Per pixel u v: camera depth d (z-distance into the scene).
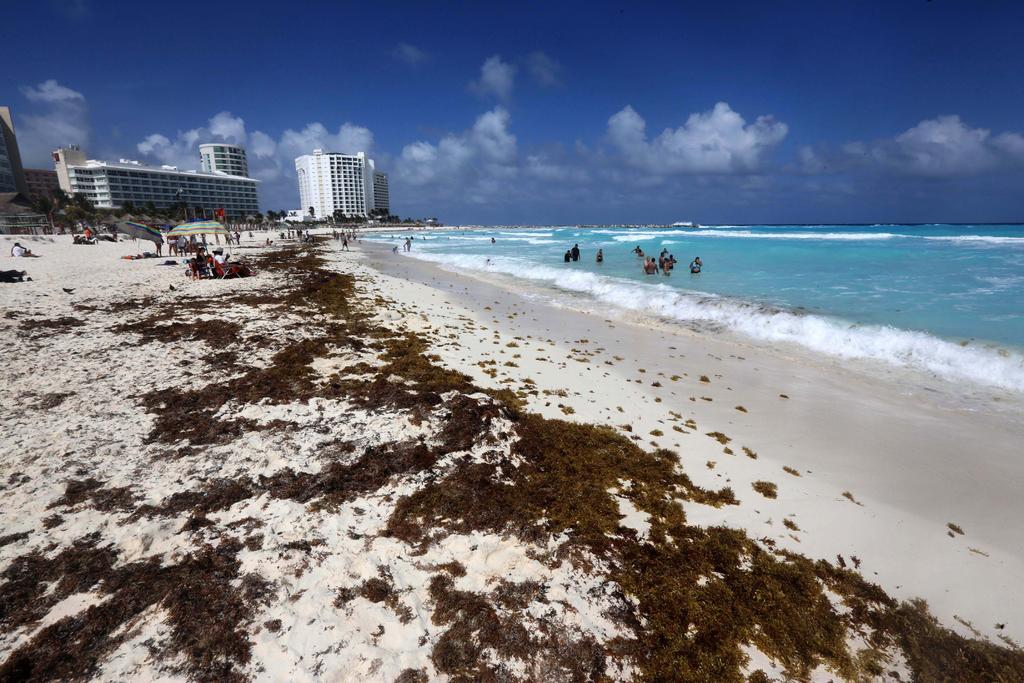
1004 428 7.96
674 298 17.53
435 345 11.53
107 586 3.94
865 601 4.46
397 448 6.42
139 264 25.20
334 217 176.00
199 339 10.97
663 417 8.30
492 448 6.55
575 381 9.79
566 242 56.50
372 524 4.95
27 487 5.20
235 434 6.65
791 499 5.97
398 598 4.07
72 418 6.92
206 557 4.32
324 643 3.60
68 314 12.65
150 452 6.11
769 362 11.47
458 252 45.97
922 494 6.19
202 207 129.25
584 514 5.34
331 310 14.91
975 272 20.06
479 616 3.94
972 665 3.86
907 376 10.34
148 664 3.32
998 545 5.29
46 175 133.88
